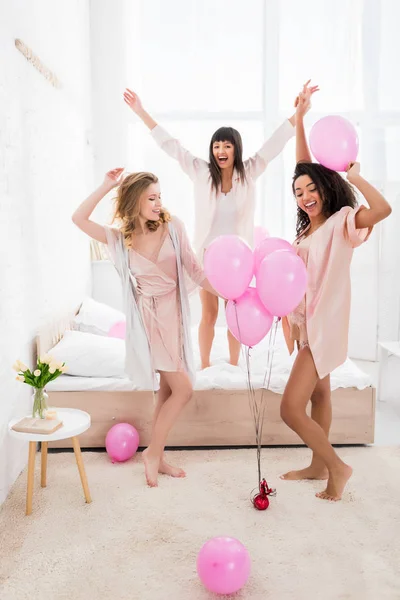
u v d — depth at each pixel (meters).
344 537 1.94
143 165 4.82
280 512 2.11
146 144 4.79
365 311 4.77
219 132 2.98
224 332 3.88
